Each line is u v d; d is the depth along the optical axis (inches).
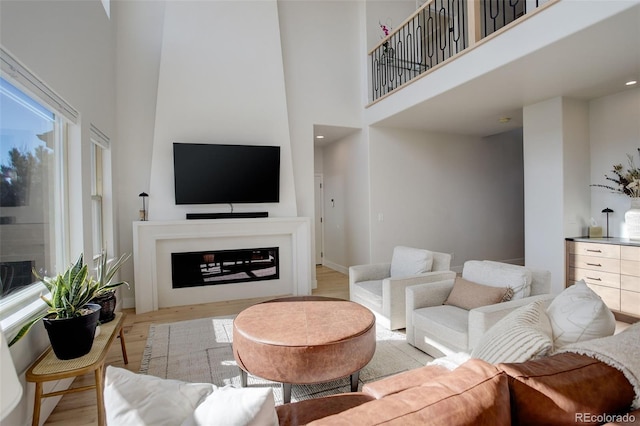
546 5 103.5
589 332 53.3
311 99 205.3
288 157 191.6
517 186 259.6
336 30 212.8
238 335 85.5
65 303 77.3
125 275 168.4
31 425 74.2
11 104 79.5
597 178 159.5
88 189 117.0
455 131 227.1
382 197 214.8
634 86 141.9
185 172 167.9
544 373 38.1
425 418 30.9
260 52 186.7
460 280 112.8
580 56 112.6
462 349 90.7
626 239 146.3
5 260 77.5
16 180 82.0
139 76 171.6
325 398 55.7
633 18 89.0
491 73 126.6
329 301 109.8
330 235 265.0
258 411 30.5
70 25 102.9
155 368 102.2
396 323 125.2
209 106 176.6
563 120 154.8
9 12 69.8
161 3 176.1
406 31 222.4
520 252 261.3
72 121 104.7
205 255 174.2
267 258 185.9
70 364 72.4
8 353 32.4
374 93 211.8
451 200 235.8
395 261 147.6
